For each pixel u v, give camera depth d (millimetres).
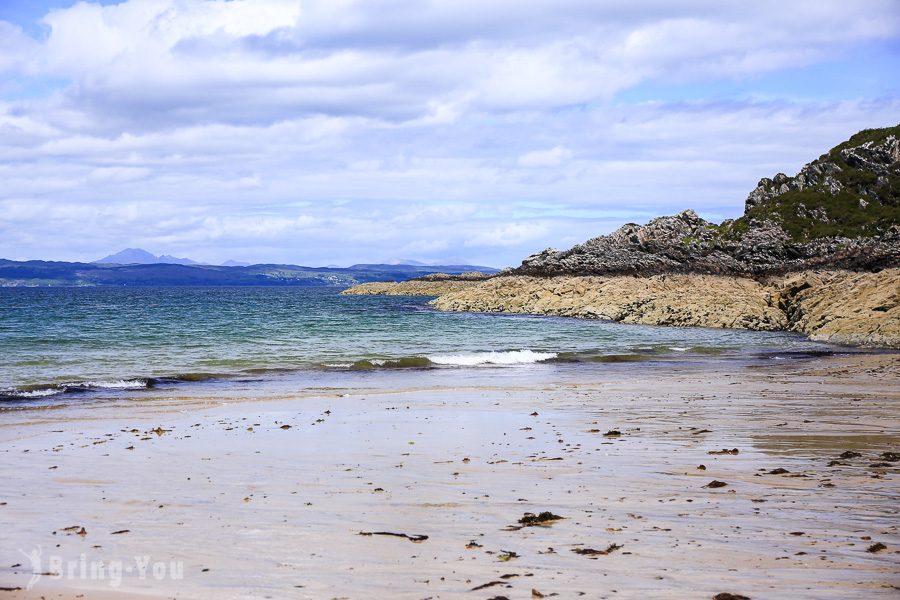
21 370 28844
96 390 23750
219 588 6449
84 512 9289
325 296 167875
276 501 9766
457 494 10039
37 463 12594
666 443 13906
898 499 9398
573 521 8539
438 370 30219
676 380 26188
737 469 11461
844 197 93688
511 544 7668
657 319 65312
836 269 72312
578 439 14508
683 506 9172
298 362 32406
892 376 26297
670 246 91562
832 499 9422
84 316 73938
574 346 41688
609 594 6141
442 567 6961
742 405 19375
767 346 42312
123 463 12562
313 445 14203
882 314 45938
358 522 8656
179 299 146000
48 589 6402
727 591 6164
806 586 6254
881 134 104438
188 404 20641
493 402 20656
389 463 12336
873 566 6766
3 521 8875
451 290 164250
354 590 6371
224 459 12859
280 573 6855
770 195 101438
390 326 58719
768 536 7789
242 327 56438
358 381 26531
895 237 77188
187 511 9273
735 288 73438
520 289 91062
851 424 16000
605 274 89438
